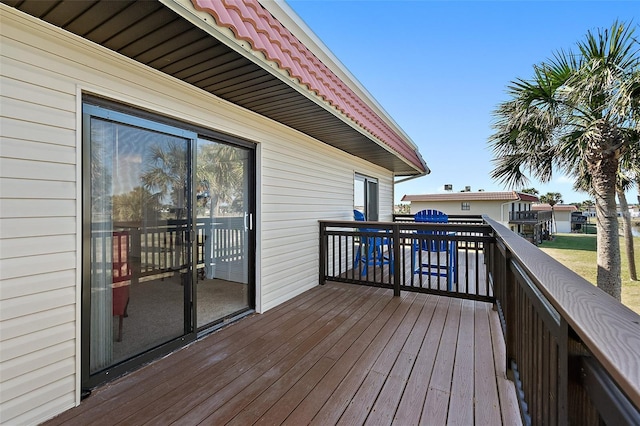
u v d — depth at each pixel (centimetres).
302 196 426
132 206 221
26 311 168
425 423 167
